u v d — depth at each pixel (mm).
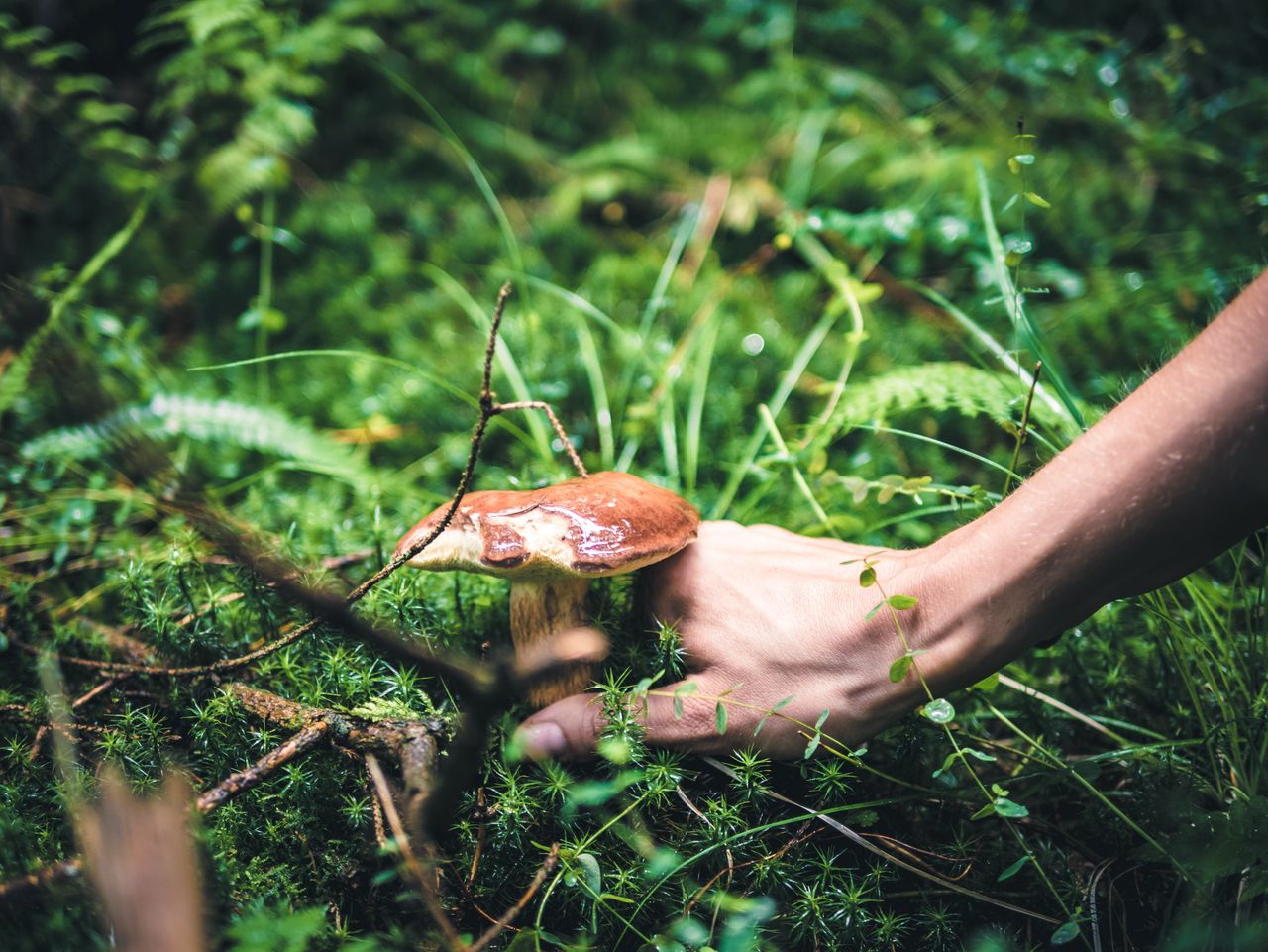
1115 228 760
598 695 354
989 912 364
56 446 526
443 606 428
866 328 715
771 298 766
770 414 549
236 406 554
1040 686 445
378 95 926
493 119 975
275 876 329
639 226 900
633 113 1013
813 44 1000
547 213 881
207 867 300
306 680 389
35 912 281
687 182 900
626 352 665
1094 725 409
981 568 324
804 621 350
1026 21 839
